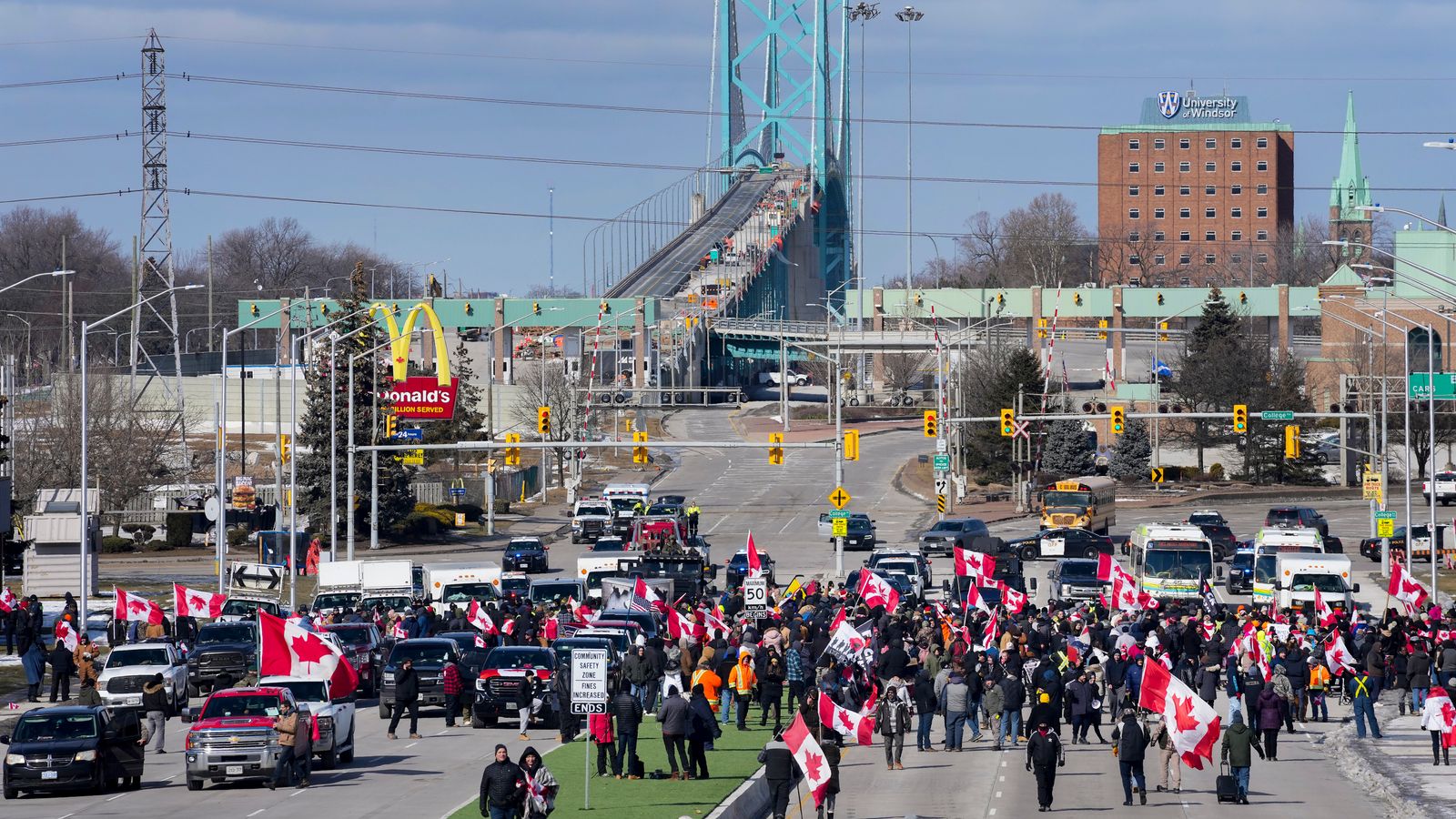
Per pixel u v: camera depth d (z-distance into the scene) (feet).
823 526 374.02
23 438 393.91
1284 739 155.53
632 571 251.80
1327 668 171.12
